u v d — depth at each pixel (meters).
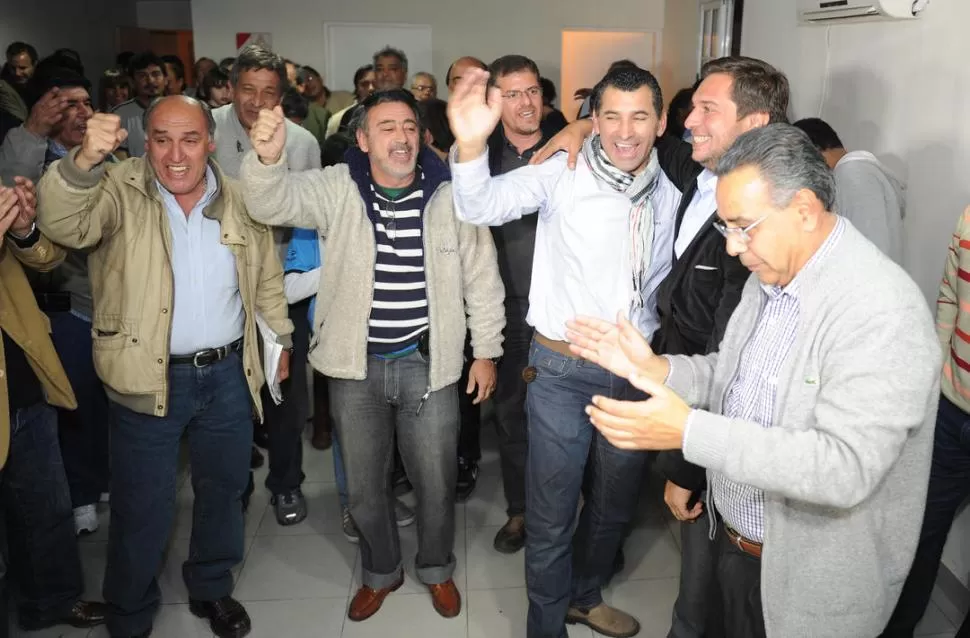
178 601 2.74
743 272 1.93
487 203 2.04
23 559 2.47
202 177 2.21
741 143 1.42
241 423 2.43
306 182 2.27
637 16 8.23
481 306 2.52
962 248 2.09
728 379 1.64
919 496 1.53
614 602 2.76
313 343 2.45
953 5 2.54
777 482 1.31
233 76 3.04
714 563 1.89
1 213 1.92
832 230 1.42
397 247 2.34
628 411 1.38
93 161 1.94
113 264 2.16
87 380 2.93
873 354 1.33
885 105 2.93
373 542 2.62
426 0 8.08
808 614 1.52
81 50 9.86
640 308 2.26
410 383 2.45
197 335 2.27
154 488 2.31
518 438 2.97
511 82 2.81
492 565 2.96
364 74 5.75
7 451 2.08
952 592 2.72
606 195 2.16
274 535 3.15
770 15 3.89
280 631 2.61
